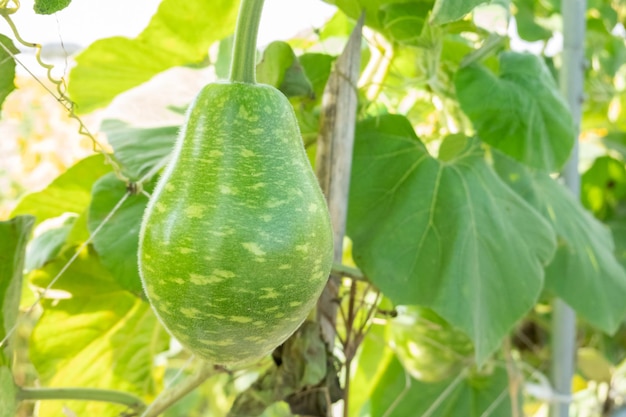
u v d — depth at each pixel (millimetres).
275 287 702
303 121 1152
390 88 1239
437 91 1270
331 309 1082
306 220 715
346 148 1067
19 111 2783
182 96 1250
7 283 1048
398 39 1156
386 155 1155
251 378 2146
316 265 723
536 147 1176
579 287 1342
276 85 1073
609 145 1994
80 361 1354
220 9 1229
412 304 1057
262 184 707
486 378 1590
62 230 1317
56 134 2527
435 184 1141
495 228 1136
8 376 1039
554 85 1283
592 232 1450
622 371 2232
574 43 1514
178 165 722
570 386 1553
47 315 1290
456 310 1054
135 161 1131
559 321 1546
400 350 1502
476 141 1235
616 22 1953
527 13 1765
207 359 746
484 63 1245
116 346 1366
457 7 869
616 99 2262
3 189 2936
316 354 1052
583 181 2031
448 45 1202
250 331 714
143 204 1175
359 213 1115
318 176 1069
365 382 1629
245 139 716
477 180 1174
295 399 1073
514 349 1798
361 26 1084
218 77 1288
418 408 1590
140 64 1354
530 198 1342
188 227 698
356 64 1075
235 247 690
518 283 1116
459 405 1589
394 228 1101
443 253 1091
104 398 1109
